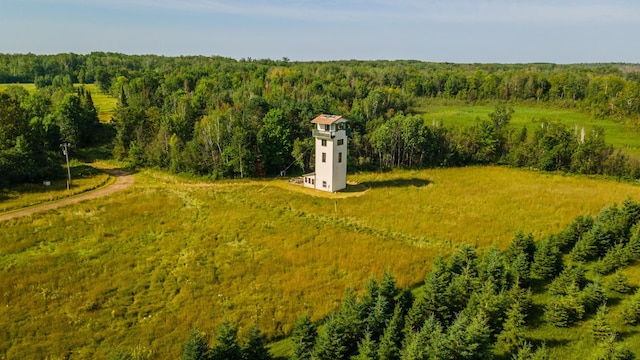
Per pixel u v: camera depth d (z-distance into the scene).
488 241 51.88
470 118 135.25
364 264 45.78
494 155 97.44
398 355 29.27
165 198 67.25
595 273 41.16
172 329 35.38
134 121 97.31
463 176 85.25
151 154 89.00
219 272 44.50
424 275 43.41
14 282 41.12
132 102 113.88
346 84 157.38
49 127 93.88
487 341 30.16
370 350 29.00
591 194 71.44
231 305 38.72
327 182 72.62
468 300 35.84
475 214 61.34
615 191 73.81
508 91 168.25
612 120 127.88
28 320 35.94
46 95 127.69
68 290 40.38
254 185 76.69
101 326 35.69
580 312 33.72
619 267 41.16
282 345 34.03
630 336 32.03
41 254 47.38
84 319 36.44
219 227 55.84
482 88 172.12
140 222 57.12
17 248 48.25
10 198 64.94
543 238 50.81
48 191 69.38
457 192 72.56
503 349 31.48
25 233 52.28
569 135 91.94
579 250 43.75
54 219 56.94
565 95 160.12
